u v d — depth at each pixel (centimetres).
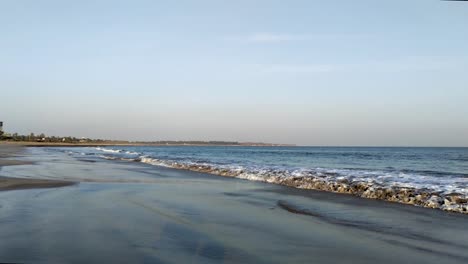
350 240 754
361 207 1148
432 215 1021
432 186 1514
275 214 1030
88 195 1343
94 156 5356
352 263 611
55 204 1127
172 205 1162
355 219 966
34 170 2472
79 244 683
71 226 830
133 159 4488
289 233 808
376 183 1605
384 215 1021
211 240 738
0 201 1167
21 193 1352
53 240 707
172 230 816
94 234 761
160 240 727
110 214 987
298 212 1064
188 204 1187
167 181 1941
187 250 664
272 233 805
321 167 3144
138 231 797
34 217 923
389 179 1845
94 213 995
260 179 2038
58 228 807
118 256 616
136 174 2345
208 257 625
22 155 5172
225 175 2356
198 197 1356
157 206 1137
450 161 4566
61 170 2536
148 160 3975
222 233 800
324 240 753
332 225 895
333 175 2028
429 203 1171
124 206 1120
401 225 897
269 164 3650
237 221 930
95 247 666
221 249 677
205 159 4719
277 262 610
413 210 1101
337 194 1456
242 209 1106
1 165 2883
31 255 612
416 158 5509
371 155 6881
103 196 1326
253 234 795
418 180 1838
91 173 2342
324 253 664
